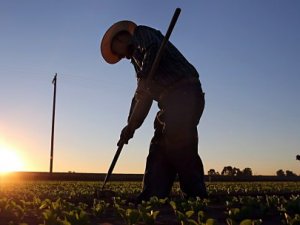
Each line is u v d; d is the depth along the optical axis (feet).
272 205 7.42
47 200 7.04
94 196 9.57
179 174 7.95
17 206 6.47
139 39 7.94
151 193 7.95
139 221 5.30
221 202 8.73
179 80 7.77
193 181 7.86
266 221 5.63
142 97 7.72
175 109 7.71
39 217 6.07
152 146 8.11
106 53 8.67
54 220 4.70
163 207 7.34
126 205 7.91
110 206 7.60
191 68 7.92
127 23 8.52
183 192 7.98
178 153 7.80
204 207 6.79
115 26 8.56
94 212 6.26
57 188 14.34
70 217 4.79
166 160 8.00
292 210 6.38
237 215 5.75
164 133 7.79
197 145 7.91
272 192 13.05
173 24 7.46
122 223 5.45
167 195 8.04
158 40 7.82
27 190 12.74
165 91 7.79
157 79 7.84
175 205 6.36
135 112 7.81
